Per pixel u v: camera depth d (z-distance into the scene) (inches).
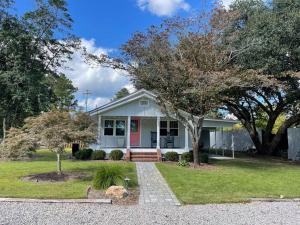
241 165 674.2
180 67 587.8
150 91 762.2
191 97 627.5
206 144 1205.1
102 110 773.9
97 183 382.3
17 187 380.8
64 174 478.3
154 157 743.7
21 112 874.1
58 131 441.4
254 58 699.4
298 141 848.3
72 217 267.3
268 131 964.6
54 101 934.4
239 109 978.7
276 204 326.6
